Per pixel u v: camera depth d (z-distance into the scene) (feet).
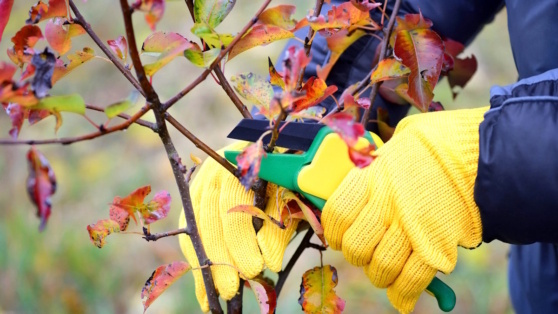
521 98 3.01
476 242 3.10
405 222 3.02
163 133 2.84
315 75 3.49
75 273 6.32
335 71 3.48
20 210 7.23
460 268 6.23
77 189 7.54
